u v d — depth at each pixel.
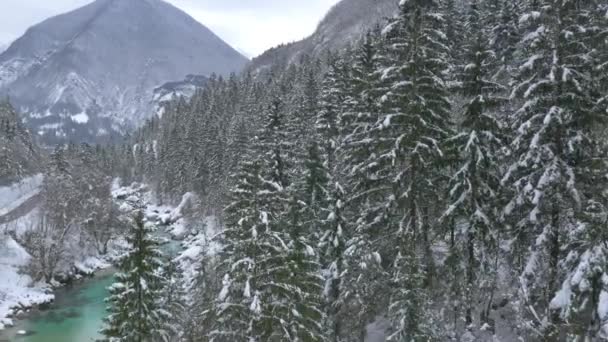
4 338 41.00
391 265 23.27
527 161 18.61
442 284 23.11
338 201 25.61
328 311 25.16
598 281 11.83
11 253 57.44
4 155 105.50
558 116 17.48
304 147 36.19
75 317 46.31
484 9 47.31
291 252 21.52
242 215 21.08
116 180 155.88
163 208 101.19
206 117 105.94
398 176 21.53
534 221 18.22
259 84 121.00
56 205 65.00
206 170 81.94
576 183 18.30
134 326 19.31
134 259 20.05
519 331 20.03
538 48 19.17
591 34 18.33
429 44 22.17
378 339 24.50
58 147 82.94
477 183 21.39
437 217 24.72
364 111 28.17
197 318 25.81
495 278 22.70
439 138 22.14
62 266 59.38
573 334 12.98
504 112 24.73
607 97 17.28
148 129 196.50
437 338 20.06
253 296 20.33
